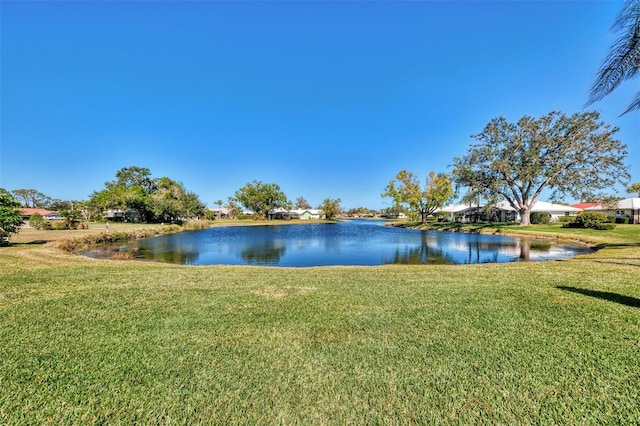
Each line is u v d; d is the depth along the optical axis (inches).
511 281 246.7
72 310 176.1
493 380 102.0
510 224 1334.9
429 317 162.1
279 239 995.3
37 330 145.7
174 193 2349.9
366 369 109.8
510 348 124.4
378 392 96.3
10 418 84.5
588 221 984.3
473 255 599.8
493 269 312.7
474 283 241.8
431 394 95.0
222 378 104.3
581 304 179.3
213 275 287.0
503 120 1127.6
